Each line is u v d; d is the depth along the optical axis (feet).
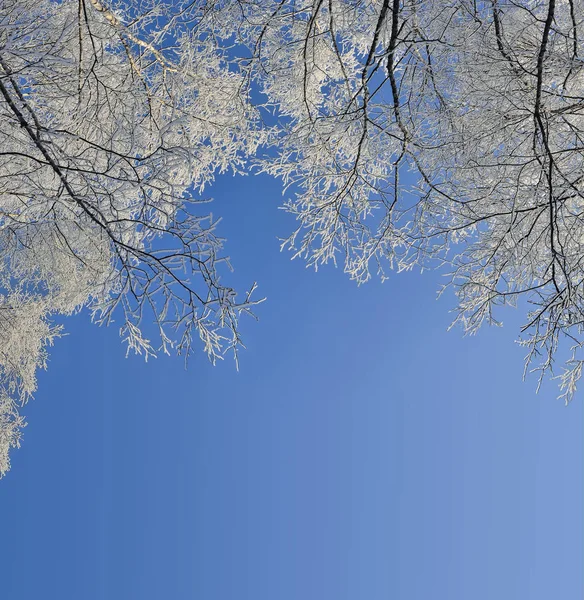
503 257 14.47
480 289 15.23
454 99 15.10
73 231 12.63
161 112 19.70
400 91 15.78
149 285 9.64
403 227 16.44
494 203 14.33
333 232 16.56
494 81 14.01
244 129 18.99
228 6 15.93
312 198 16.69
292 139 15.66
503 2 13.50
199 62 19.20
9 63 9.89
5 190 12.25
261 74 17.43
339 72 18.61
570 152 14.02
